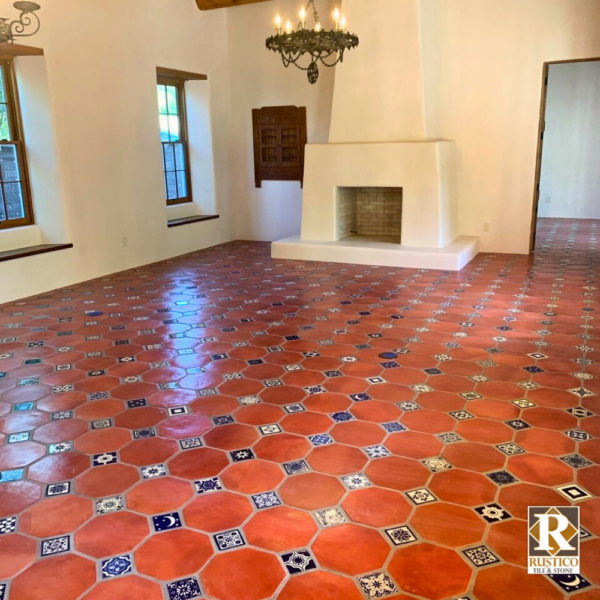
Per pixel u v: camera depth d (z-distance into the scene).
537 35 6.64
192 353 3.96
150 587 1.86
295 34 4.31
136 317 4.85
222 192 8.61
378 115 6.84
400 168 6.70
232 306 5.15
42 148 5.82
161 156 7.29
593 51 6.45
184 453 2.66
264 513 2.22
